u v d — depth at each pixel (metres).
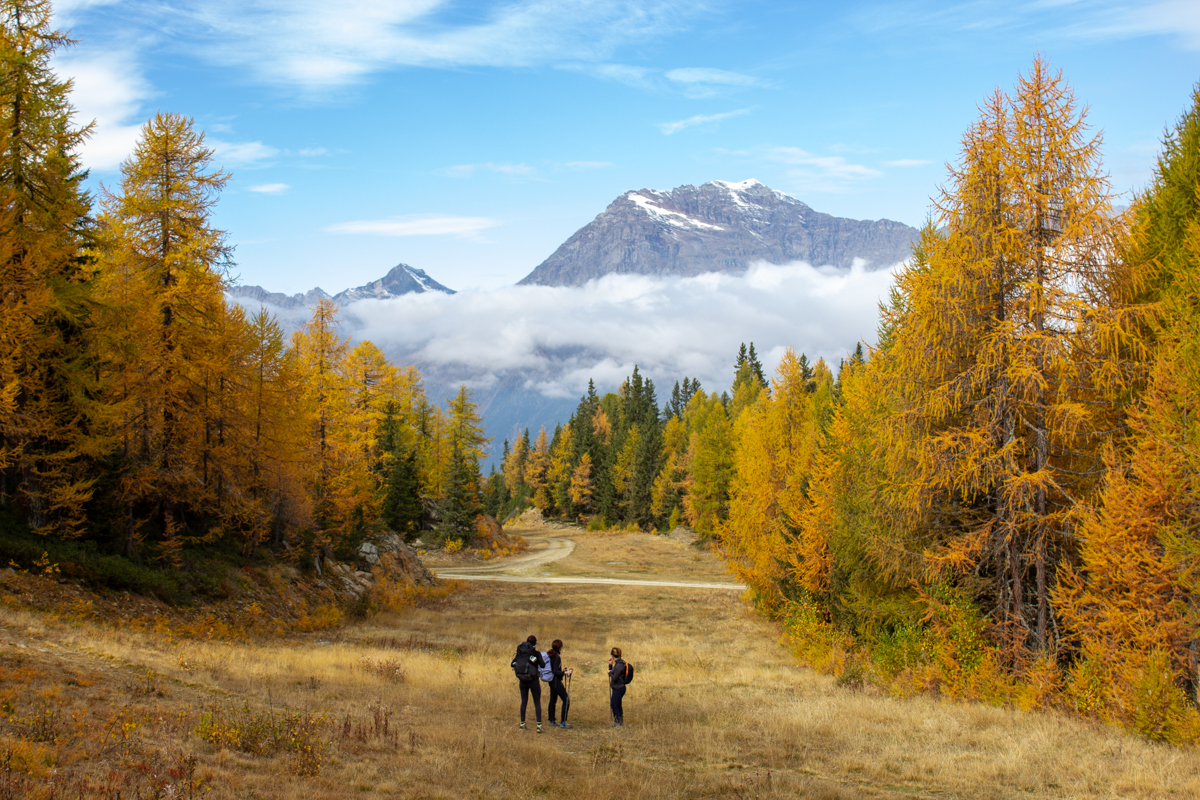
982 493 17.28
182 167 23.03
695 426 100.69
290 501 29.67
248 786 7.56
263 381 26.86
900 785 9.41
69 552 18.62
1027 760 10.36
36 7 19.00
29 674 10.45
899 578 17.48
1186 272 14.48
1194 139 16.59
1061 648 15.44
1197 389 12.49
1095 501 15.08
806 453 28.62
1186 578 12.20
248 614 23.31
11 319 16.09
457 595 43.34
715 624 34.41
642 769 9.88
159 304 21.34
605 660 24.89
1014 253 15.46
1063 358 14.67
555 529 101.31
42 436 19.27
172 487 22.84
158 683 11.93
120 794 6.50
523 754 10.34
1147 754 10.39
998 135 15.59
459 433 73.50
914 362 16.67
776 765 10.53
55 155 19.38
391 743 10.25
